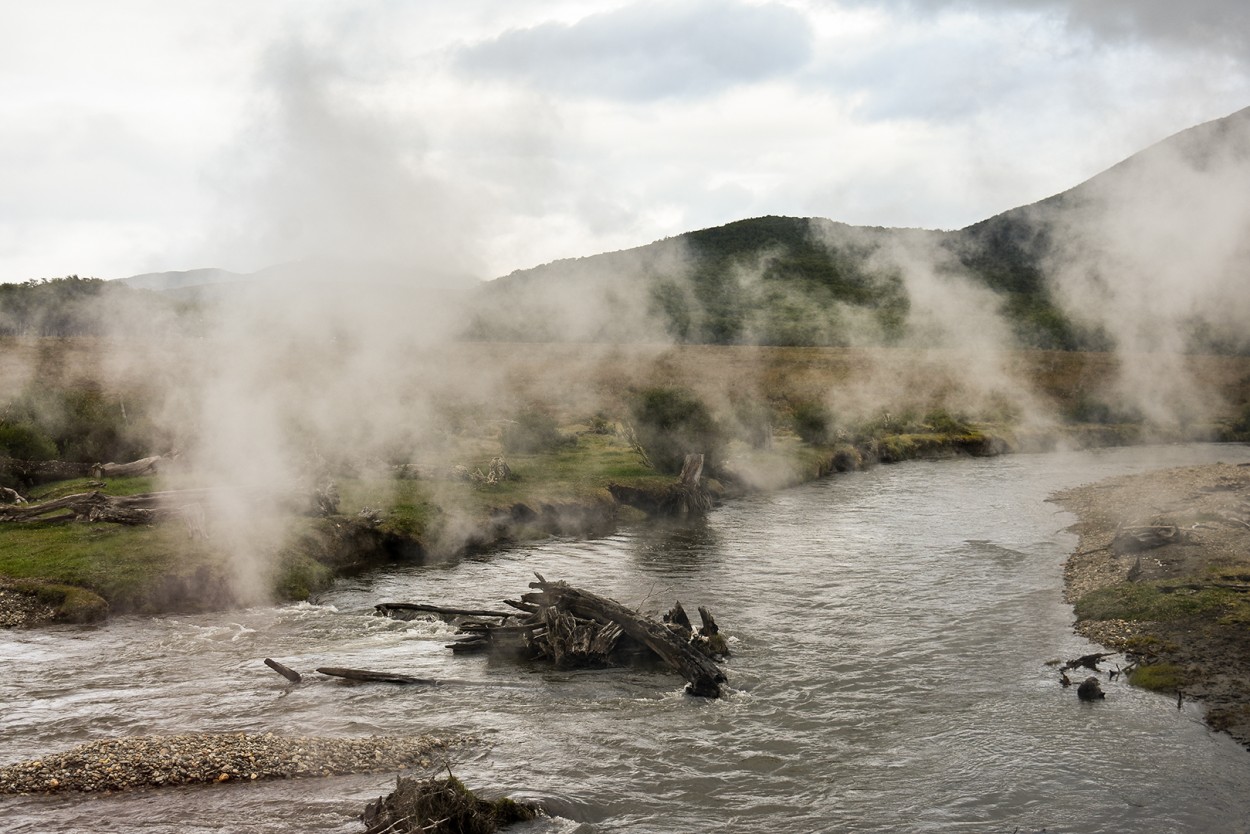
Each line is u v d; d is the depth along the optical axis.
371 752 18.16
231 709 20.66
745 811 16.30
